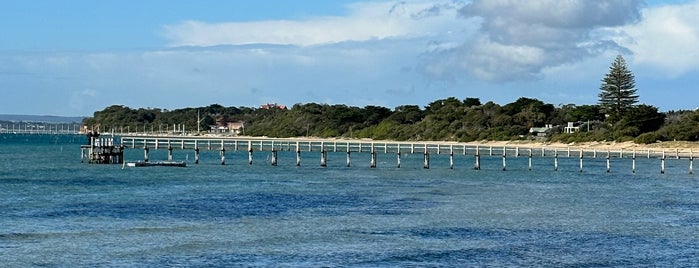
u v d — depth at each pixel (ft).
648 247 125.49
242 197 188.03
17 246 119.34
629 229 143.43
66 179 235.40
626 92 554.87
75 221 144.66
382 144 466.70
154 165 299.17
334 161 375.25
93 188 206.80
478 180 250.16
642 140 467.93
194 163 330.34
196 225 142.31
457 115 644.69
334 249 120.88
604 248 124.36
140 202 175.01
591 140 505.66
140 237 128.57
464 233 137.28
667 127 484.33
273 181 236.43
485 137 580.71
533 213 164.66
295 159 395.14
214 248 120.37
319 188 214.07
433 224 147.02
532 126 599.98
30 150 499.51
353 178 252.01
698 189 224.53
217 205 171.63
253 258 113.70
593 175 281.13
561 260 115.03
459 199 189.78
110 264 108.47
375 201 182.91
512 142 556.51
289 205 173.47
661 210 171.94
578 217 159.02
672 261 115.14
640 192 213.87
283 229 139.13
